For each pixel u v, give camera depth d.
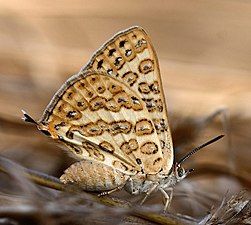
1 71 0.16
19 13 0.17
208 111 0.16
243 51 0.18
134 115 0.13
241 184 0.14
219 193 0.14
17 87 0.16
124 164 0.13
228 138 0.15
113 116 0.13
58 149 0.14
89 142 0.13
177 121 0.15
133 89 0.13
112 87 0.13
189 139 0.15
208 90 0.16
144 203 0.14
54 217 0.12
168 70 0.17
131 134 0.13
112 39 0.13
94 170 0.12
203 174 0.15
